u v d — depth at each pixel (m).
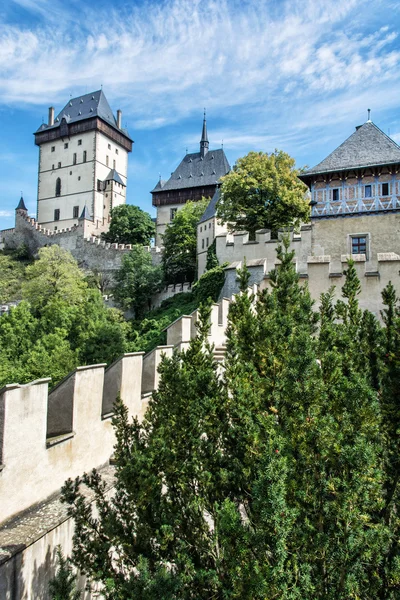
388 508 5.75
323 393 5.21
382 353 7.20
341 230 29.38
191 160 85.69
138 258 59.19
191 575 4.61
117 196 97.25
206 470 5.27
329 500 4.87
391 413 6.10
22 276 78.50
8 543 4.79
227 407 5.65
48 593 5.24
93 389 6.82
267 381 5.69
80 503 5.32
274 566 4.11
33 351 29.09
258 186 36.66
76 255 75.75
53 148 99.81
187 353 6.55
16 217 89.69
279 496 4.17
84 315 37.25
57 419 6.46
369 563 4.97
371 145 29.92
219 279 30.16
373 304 16.78
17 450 5.33
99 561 4.98
